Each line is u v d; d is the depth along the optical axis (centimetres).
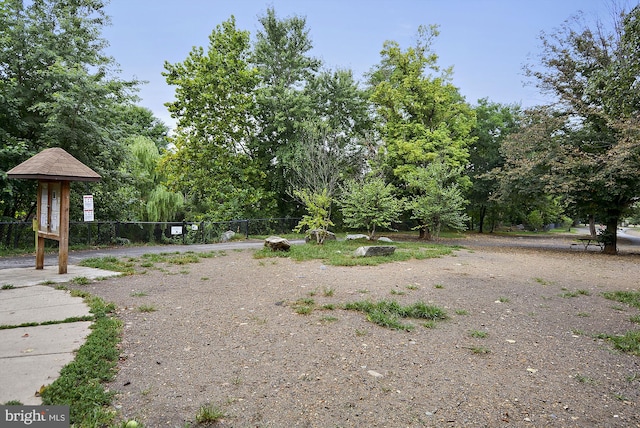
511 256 1420
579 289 800
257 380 346
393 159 2273
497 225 4056
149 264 966
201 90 2198
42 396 296
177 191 2211
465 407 309
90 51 1498
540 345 458
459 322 538
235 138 2348
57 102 1226
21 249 1209
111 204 1602
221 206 2142
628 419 296
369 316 536
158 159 2223
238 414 290
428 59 2252
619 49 1345
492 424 285
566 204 1736
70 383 315
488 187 3003
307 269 949
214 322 511
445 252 1393
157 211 2077
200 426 273
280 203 2708
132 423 265
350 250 1302
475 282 838
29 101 1332
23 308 543
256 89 2411
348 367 378
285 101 2295
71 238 1384
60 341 415
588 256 1511
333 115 2530
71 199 1459
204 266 988
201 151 2236
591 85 1280
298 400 313
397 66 2316
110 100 1447
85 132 1316
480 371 379
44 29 1376
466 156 2258
